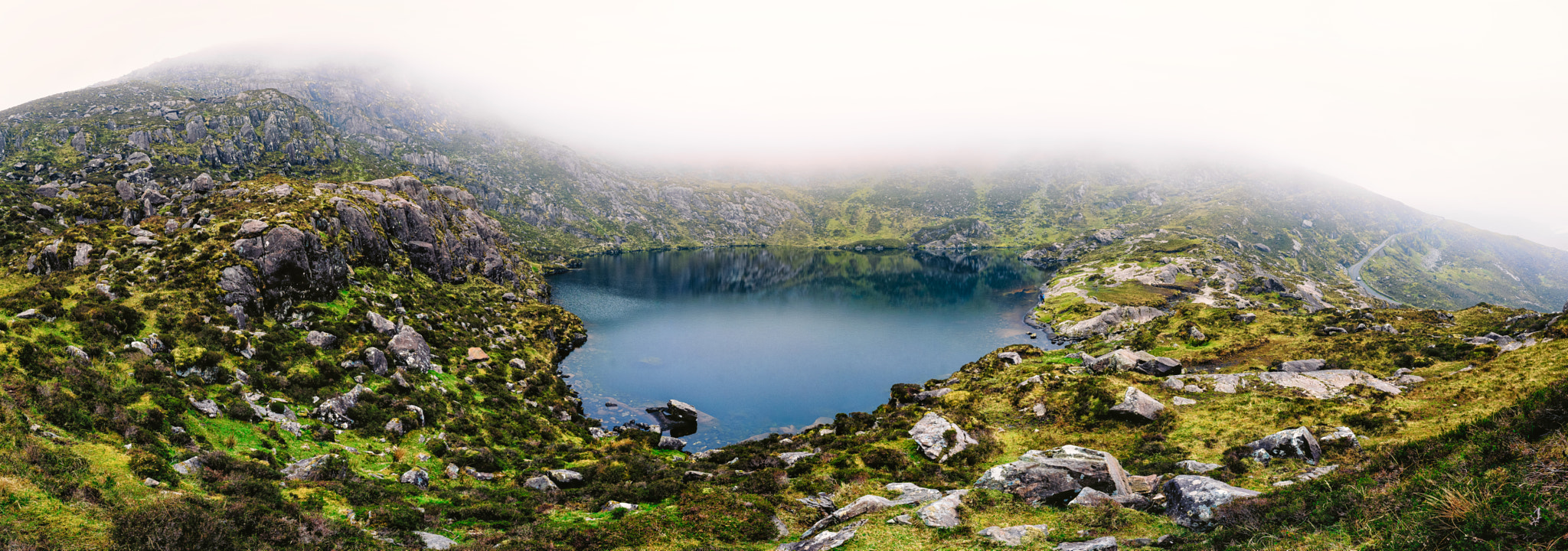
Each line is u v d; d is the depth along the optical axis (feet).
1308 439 122.52
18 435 78.18
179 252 225.76
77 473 75.56
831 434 220.02
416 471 134.72
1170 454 153.99
